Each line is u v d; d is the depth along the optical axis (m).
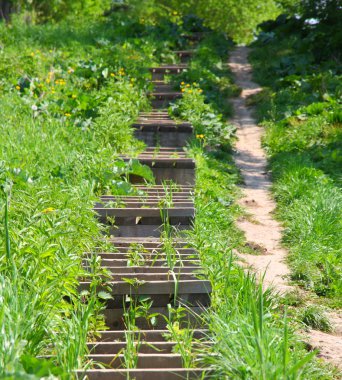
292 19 28.55
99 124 14.12
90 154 11.43
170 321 6.07
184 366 5.09
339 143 16.23
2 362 4.25
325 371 5.65
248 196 13.37
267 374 4.59
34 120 14.12
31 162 10.30
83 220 7.60
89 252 7.23
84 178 10.09
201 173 13.36
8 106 14.96
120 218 8.96
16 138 11.79
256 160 16.27
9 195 8.12
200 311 6.44
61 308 5.59
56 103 15.63
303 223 10.77
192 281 6.50
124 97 17.00
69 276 5.94
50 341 5.04
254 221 11.73
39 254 5.89
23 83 17.62
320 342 6.71
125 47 24.14
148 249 7.88
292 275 8.92
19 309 4.99
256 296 6.62
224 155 15.84
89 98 15.98
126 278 6.65
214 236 9.20
